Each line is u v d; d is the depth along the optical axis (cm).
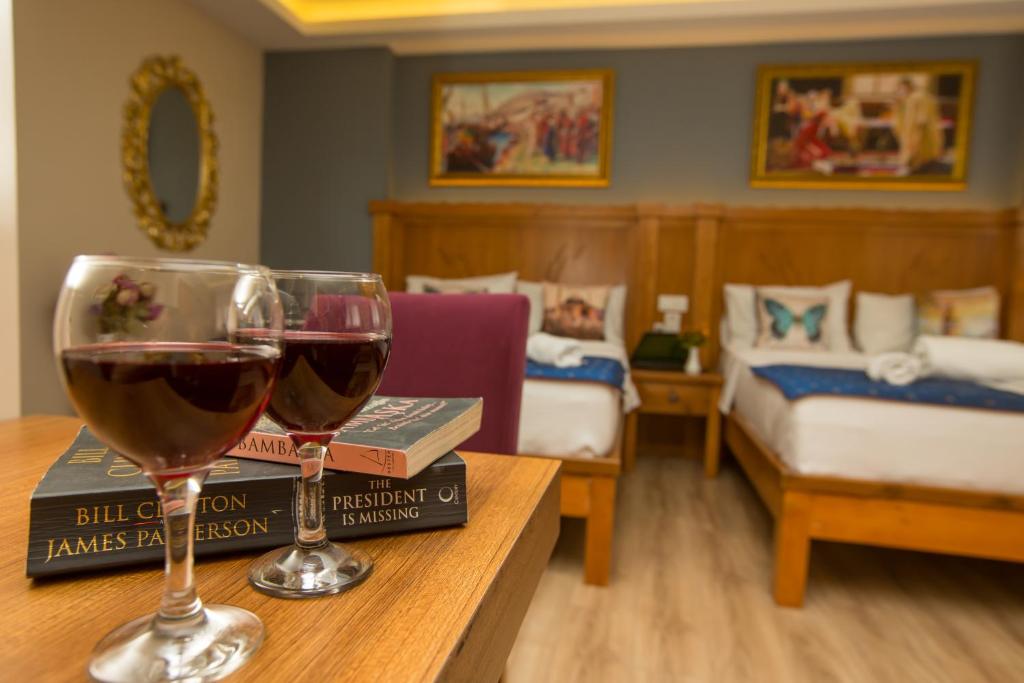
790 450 218
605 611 208
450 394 112
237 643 35
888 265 410
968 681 173
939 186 405
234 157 425
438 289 414
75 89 298
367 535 53
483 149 450
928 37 402
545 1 410
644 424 430
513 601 52
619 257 437
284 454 52
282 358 41
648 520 293
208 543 47
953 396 208
